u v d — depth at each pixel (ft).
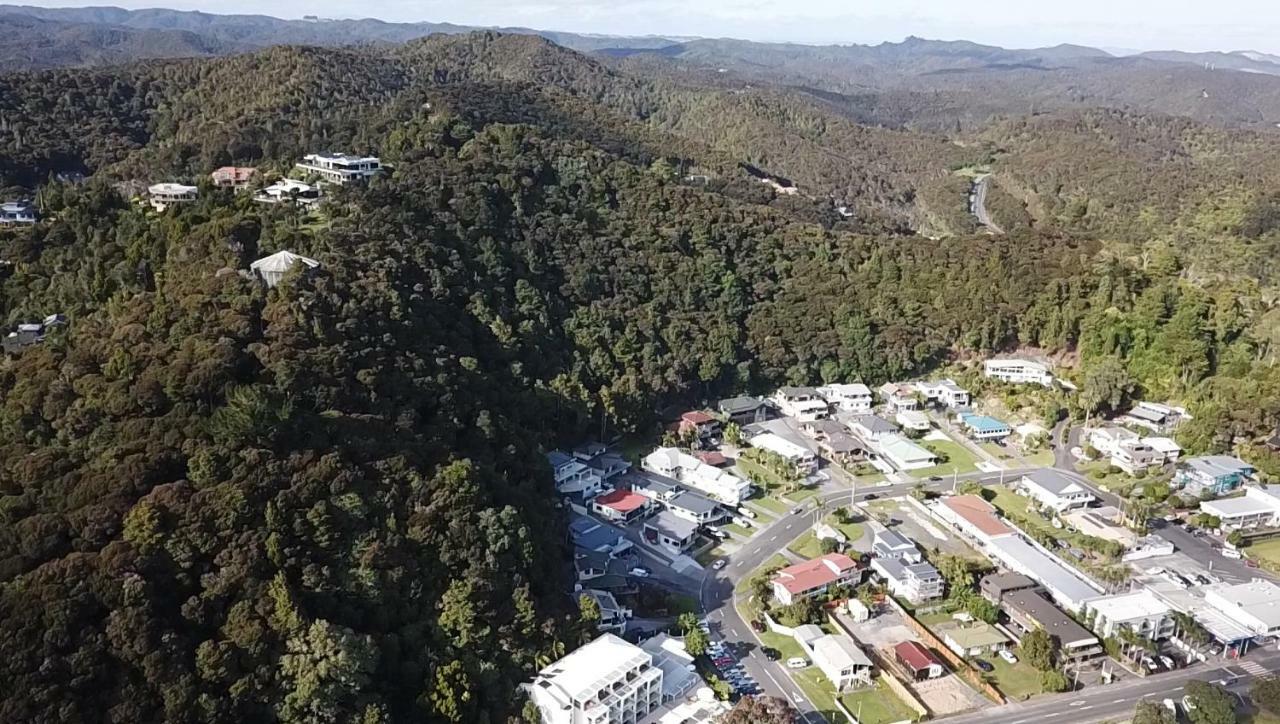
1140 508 466.29
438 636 322.55
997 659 363.56
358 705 289.53
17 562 281.54
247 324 407.03
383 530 339.77
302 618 293.43
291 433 354.33
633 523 482.69
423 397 436.35
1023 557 427.74
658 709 323.98
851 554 435.53
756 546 462.60
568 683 312.91
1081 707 333.21
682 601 408.46
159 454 323.16
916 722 324.80
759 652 369.50
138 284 484.74
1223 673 356.59
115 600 275.39
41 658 256.32
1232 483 507.30
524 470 455.22
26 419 355.77
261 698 277.85
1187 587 414.62
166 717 261.65
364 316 456.86
